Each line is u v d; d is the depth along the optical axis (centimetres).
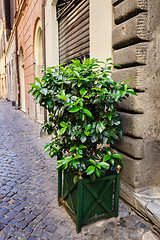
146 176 250
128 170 257
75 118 214
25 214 242
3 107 1728
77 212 206
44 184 320
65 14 511
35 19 796
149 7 229
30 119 1038
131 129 250
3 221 229
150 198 236
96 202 216
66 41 518
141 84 237
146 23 230
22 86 1431
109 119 211
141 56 233
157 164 255
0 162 422
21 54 1356
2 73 2920
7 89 2570
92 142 208
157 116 249
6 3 2078
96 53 335
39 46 855
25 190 301
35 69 890
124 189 260
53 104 214
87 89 216
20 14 1151
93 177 201
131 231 209
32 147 538
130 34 242
